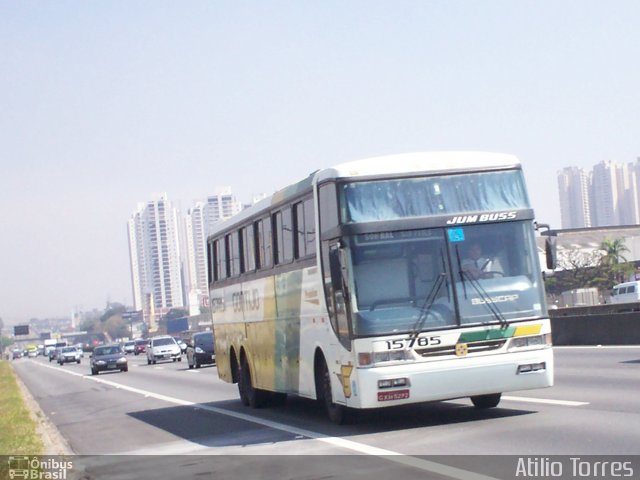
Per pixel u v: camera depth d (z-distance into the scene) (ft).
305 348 51.47
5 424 69.00
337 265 43.11
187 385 106.01
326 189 46.09
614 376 63.21
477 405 52.06
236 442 48.75
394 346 42.55
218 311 75.51
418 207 44.32
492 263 44.21
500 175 45.60
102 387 120.26
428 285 43.39
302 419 56.49
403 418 50.44
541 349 43.98
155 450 49.60
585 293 224.33
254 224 62.23
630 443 35.78
